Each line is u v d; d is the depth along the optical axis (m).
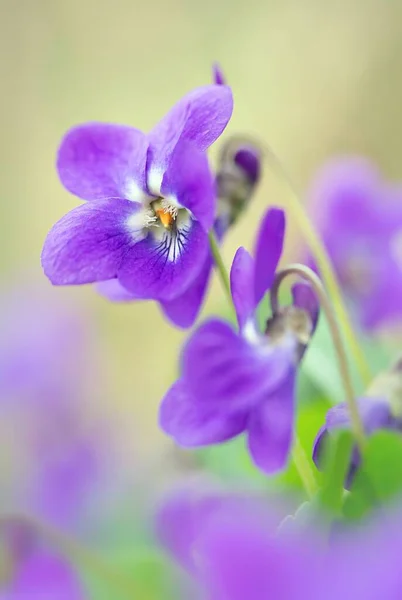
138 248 0.20
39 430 0.41
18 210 0.69
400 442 0.19
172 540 0.22
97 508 0.30
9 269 0.68
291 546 0.16
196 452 0.26
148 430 0.50
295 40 0.66
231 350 0.20
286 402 0.19
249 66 0.67
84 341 0.44
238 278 0.20
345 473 0.19
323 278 0.23
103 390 0.44
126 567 0.22
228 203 0.23
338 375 0.24
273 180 0.57
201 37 0.69
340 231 0.30
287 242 0.36
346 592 0.15
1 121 0.70
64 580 0.22
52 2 0.70
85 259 0.20
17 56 0.70
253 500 0.22
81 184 0.21
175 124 0.20
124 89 0.70
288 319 0.20
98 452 0.35
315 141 0.64
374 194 0.30
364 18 0.64
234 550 0.16
